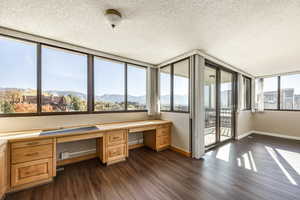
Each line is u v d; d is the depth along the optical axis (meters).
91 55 2.96
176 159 2.80
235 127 4.36
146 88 3.87
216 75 3.66
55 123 2.54
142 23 1.94
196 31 2.14
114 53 3.11
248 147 3.55
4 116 2.13
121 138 2.66
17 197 1.67
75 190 1.80
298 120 4.41
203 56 2.98
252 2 1.50
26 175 1.81
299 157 2.89
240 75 4.40
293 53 2.98
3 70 2.17
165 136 3.36
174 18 1.82
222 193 1.74
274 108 4.93
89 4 1.56
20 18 1.82
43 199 1.64
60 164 2.53
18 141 1.76
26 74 2.33
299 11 1.62
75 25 2.00
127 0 1.50
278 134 4.79
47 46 2.47
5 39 2.18
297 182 1.98
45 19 1.85
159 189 1.83
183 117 3.12
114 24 1.79
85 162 2.67
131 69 3.62
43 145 1.93
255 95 5.29
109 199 1.64
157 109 3.93
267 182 1.99
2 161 1.57
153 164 2.58
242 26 1.98
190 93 3.00
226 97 4.11
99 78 3.10
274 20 1.81
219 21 1.87
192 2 1.52
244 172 2.28
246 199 1.63
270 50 2.82
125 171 2.31
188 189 1.83
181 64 3.31
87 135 2.30
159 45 2.67
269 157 2.89
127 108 3.52
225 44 2.58
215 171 2.31
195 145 2.86
